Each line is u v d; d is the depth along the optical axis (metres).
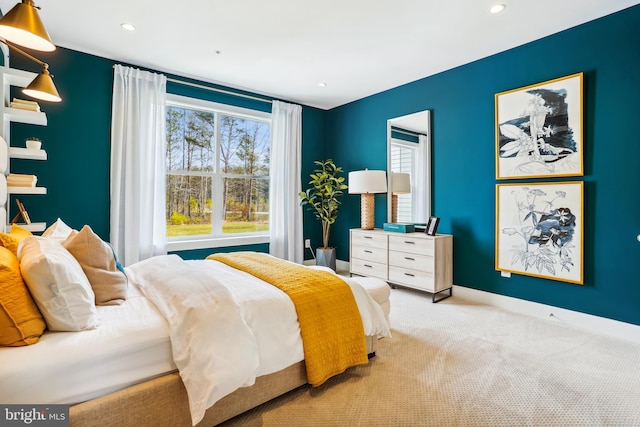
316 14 2.47
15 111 2.22
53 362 1.12
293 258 4.56
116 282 1.68
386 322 2.04
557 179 2.76
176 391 1.33
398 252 3.63
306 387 1.78
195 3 2.33
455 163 3.49
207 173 4.04
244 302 1.55
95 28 2.69
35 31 1.33
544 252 2.82
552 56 2.78
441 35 2.79
